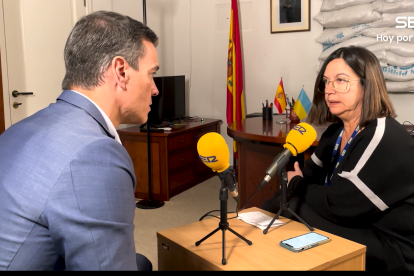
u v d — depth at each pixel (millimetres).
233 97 4930
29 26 3521
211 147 1137
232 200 3846
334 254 1172
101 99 1004
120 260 826
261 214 1541
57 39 3812
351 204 1487
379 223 1541
